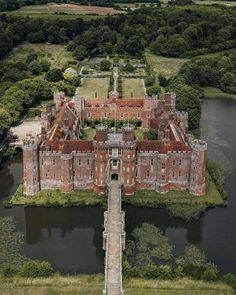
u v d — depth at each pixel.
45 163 184.12
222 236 162.12
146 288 130.50
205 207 176.50
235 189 193.25
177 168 184.50
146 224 167.75
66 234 165.50
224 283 132.50
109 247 139.75
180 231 165.38
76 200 179.50
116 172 183.00
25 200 180.50
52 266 145.88
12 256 150.75
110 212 159.50
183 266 139.88
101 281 134.12
